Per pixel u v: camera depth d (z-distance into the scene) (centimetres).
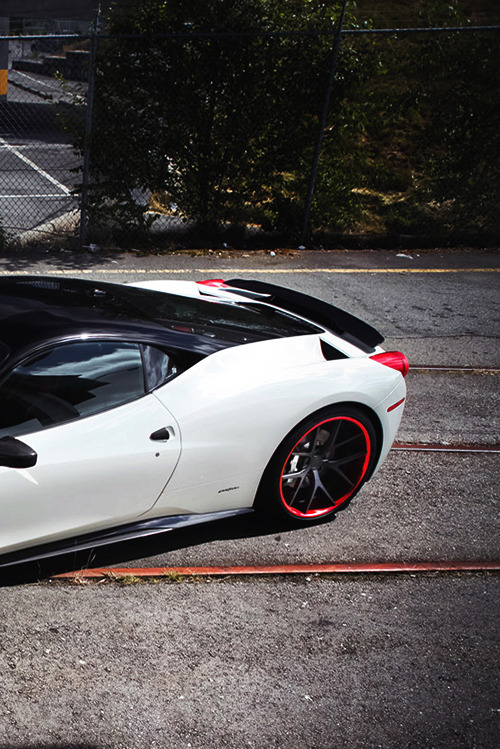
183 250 1029
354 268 1016
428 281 980
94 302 383
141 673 312
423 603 377
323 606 367
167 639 333
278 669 324
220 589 370
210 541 407
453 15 1486
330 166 1083
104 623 338
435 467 515
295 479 416
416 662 337
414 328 787
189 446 361
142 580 369
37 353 329
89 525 348
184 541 404
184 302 424
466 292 941
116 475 342
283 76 990
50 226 1037
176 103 971
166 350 366
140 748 277
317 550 409
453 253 1149
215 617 351
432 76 1096
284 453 397
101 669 312
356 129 1066
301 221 1102
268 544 409
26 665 308
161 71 955
